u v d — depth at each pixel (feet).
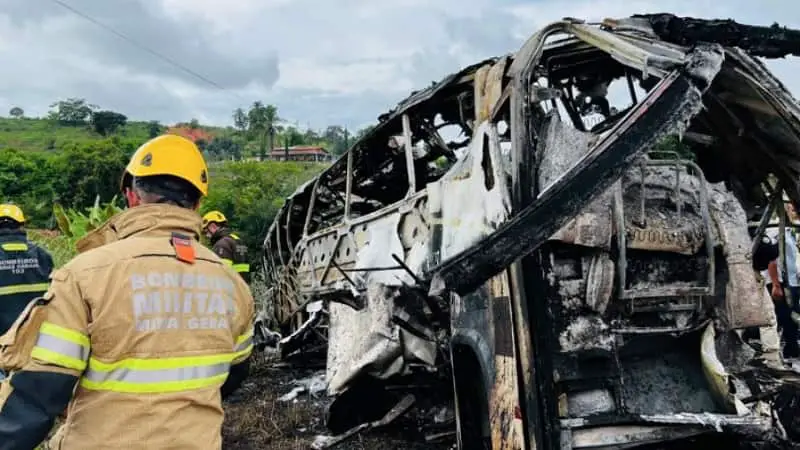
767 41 11.82
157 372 5.93
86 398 5.89
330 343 18.66
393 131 17.78
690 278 11.63
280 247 29.37
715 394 11.61
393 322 15.58
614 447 10.57
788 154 13.05
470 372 13.30
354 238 19.26
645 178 11.83
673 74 9.05
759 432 10.76
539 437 10.19
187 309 6.23
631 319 11.46
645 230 11.19
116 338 5.82
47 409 5.59
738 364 12.13
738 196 14.29
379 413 18.65
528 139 11.18
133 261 6.08
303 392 23.15
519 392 10.45
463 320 12.88
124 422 5.76
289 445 17.56
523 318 10.51
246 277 23.71
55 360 5.58
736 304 11.73
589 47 12.36
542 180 11.23
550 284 11.01
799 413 12.59
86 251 6.34
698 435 11.54
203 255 6.67
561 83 13.67
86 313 5.79
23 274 15.48
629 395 11.51
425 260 14.56
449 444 16.62
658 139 8.81
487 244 8.75
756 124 12.94
